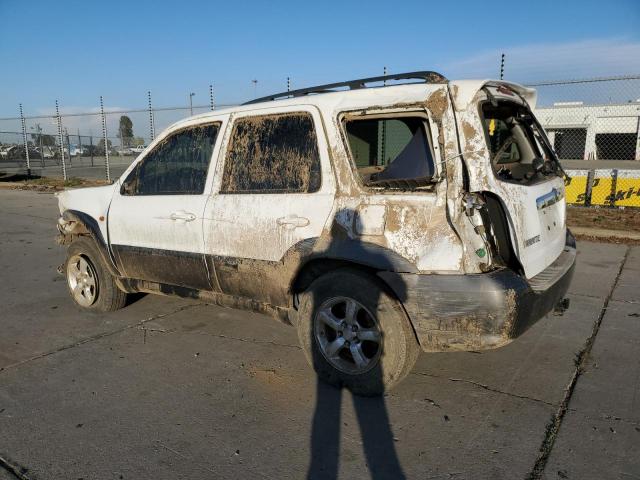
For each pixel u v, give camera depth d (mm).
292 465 2639
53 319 4879
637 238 7832
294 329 4555
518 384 3443
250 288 3738
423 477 2521
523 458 2645
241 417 3104
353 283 3189
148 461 2689
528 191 3238
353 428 2961
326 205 3293
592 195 10477
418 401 3244
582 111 25719
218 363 3869
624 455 2645
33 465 2666
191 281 4121
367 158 3600
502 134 3811
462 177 2896
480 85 2924
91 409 3219
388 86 3150
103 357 3998
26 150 22672
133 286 4668
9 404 3293
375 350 3301
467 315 2873
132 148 21500
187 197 4039
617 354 3879
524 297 2896
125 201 4496
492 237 2963
